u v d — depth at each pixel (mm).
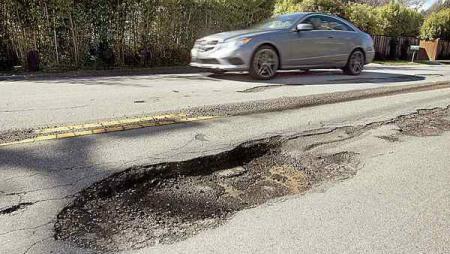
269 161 3445
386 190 2910
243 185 2947
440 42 21891
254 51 7258
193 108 4922
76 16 9383
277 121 4496
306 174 3189
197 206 2590
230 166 3311
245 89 6453
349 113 5039
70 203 2484
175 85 6828
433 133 4398
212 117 4520
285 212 2535
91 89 6254
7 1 8625
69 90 6121
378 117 4930
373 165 3414
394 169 3334
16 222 2236
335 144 3902
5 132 3680
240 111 4859
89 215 2395
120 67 10008
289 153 3631
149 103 5164
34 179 2736
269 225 2363
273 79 7652
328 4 16766
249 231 2291
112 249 2059
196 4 11164
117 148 3387
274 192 2838
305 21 8039
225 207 2586
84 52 9734
